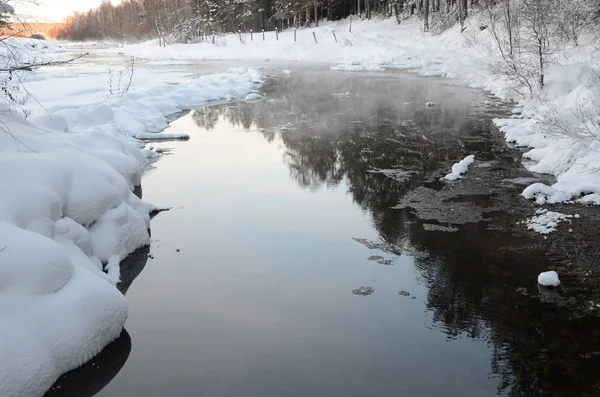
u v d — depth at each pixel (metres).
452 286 5.99
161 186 9.87
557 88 15.30
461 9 36.28
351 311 5.54
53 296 4.95
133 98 18.36
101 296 5.14
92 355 4.87
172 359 4.83
